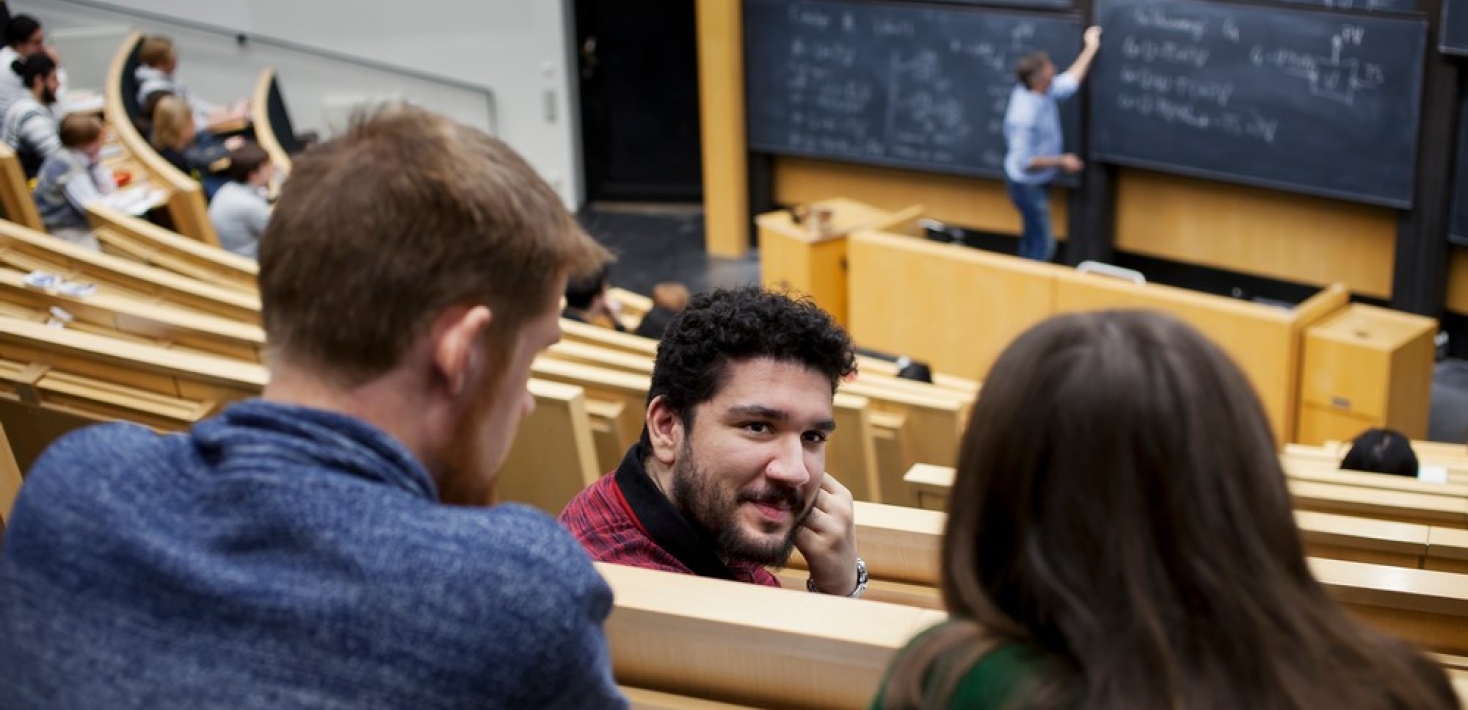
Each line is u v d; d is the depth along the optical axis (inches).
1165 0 405.4
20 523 40.0
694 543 74.2
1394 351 313.1
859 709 59.3
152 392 122.1
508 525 39.3
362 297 40.2
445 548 37.9
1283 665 34.9
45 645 38.0
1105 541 36.0
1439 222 379.6
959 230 481.1
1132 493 36.0
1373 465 201.9
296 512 38.0
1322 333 321.1
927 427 190.9
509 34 526.0
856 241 394.3
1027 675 36.4
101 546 38.4
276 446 39.3
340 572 37.4
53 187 303.1
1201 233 430.6
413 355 41.1
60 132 306.2
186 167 368.2
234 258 245.0
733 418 72.6
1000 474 38.1
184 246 244.7
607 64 540.7
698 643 61.1
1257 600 35.5
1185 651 35.1
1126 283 344.8
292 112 534.9
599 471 149.7
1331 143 389.4
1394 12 369.1
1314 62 385.4
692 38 535.5
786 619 59.3
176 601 37.6
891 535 88.0
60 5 515.2
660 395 74.8
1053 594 36.3
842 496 76.5
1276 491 36.6
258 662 36.7
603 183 557.9
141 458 40.5
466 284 41.1
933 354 388.8
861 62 469.1
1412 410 330.6
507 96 533.6
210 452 40.6
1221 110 404.8
